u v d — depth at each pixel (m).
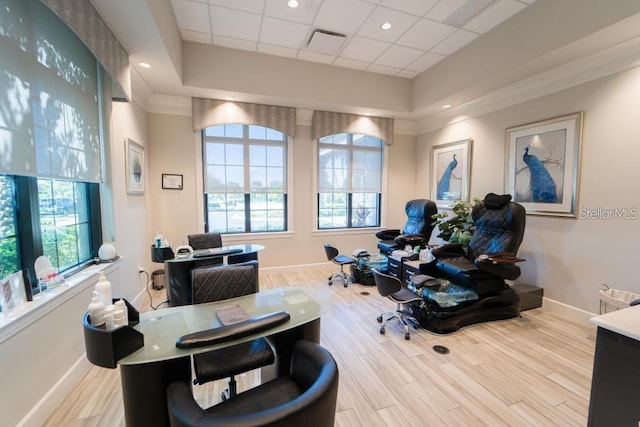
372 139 5.36
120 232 2.88
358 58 4.07
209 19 3.12
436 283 2.82
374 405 1.84
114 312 1.23
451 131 4.75
